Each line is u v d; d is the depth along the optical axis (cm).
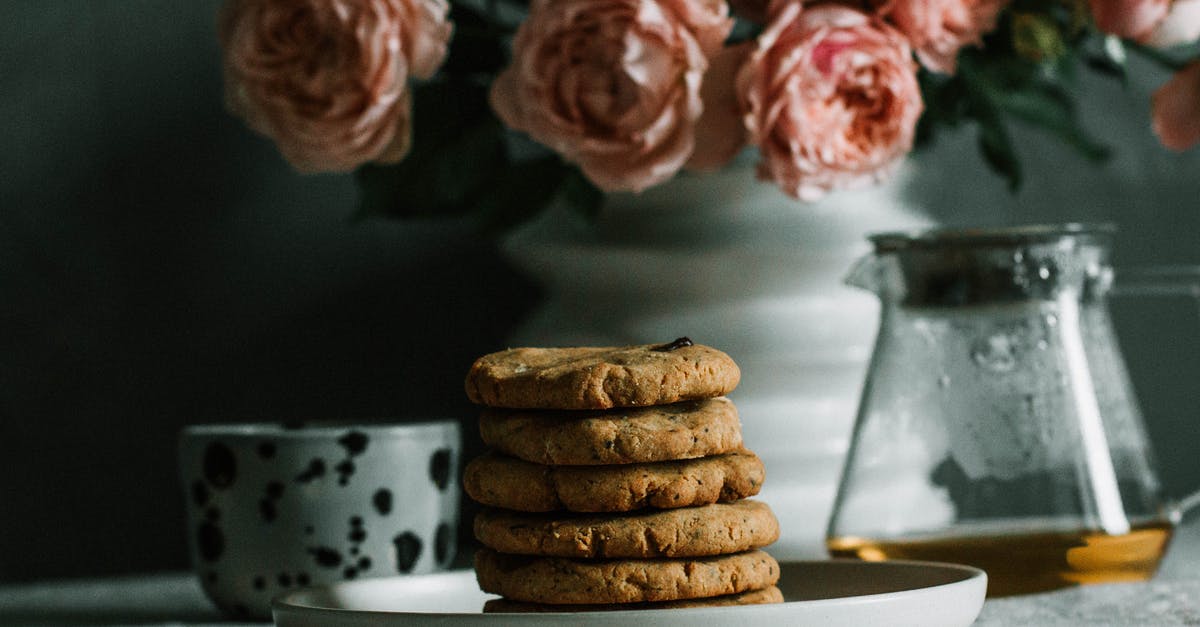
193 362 96
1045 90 90
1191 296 103
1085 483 72
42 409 94
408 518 77
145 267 95
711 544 63
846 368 84
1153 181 104
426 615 60
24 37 93
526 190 83
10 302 93
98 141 94
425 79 78
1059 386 73
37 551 94
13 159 93
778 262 83
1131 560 72
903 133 77
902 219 86
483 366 66
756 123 76
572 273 85
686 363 64
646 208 83
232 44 78
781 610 60
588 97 75
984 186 103
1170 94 80
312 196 97
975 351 73
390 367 98
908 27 77
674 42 75
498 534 64
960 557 72
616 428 63
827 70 76
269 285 96
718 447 64
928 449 73
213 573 77
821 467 84
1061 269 74
